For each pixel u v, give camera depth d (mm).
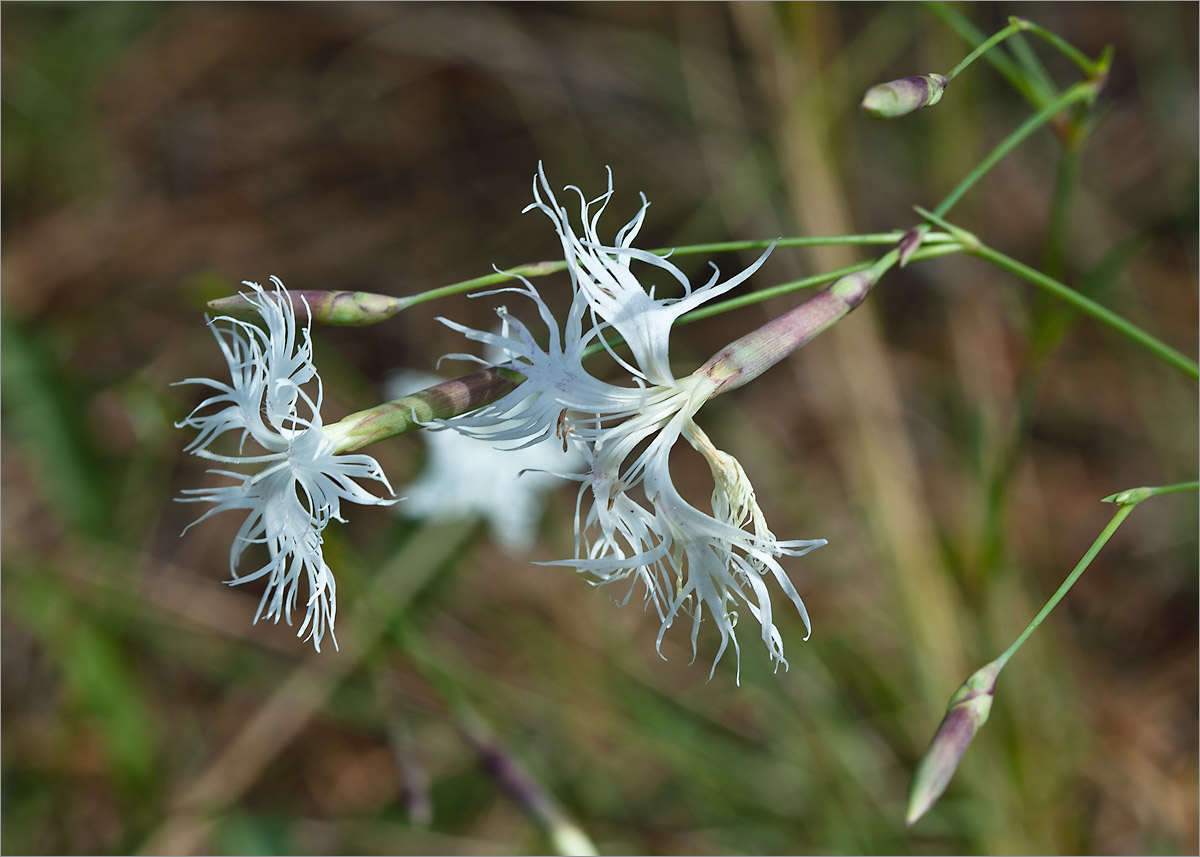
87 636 464
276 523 340
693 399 334
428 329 659
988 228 646
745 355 335
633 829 467
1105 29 705
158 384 595
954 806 456
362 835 475
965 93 507
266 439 340
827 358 509
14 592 470
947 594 462
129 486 494
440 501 444
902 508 467
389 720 415
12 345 481
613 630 517
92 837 478
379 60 757
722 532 333
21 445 561
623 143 708
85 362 633
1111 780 488
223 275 680
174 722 502
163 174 717
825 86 494
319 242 703
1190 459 566
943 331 634
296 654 503
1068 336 628
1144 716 509
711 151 647
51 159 688
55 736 496
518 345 331
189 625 505
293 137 741
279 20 769
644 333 333
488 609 530
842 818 459
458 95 743
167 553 543
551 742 483
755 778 470
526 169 716
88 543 483
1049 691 482
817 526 569
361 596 410
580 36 728
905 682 494
